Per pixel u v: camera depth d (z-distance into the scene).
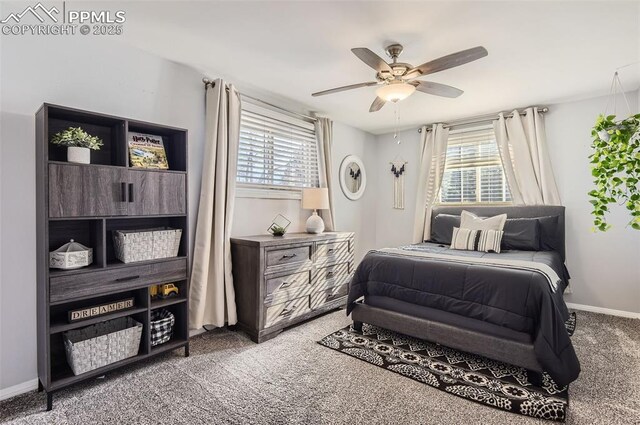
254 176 3.38
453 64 2.09
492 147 4.21
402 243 5.03
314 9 1.97
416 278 2.60
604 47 2.42
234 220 3.19
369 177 5.16
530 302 2.07
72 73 2.19
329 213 4.08
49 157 2.07
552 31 2.20
